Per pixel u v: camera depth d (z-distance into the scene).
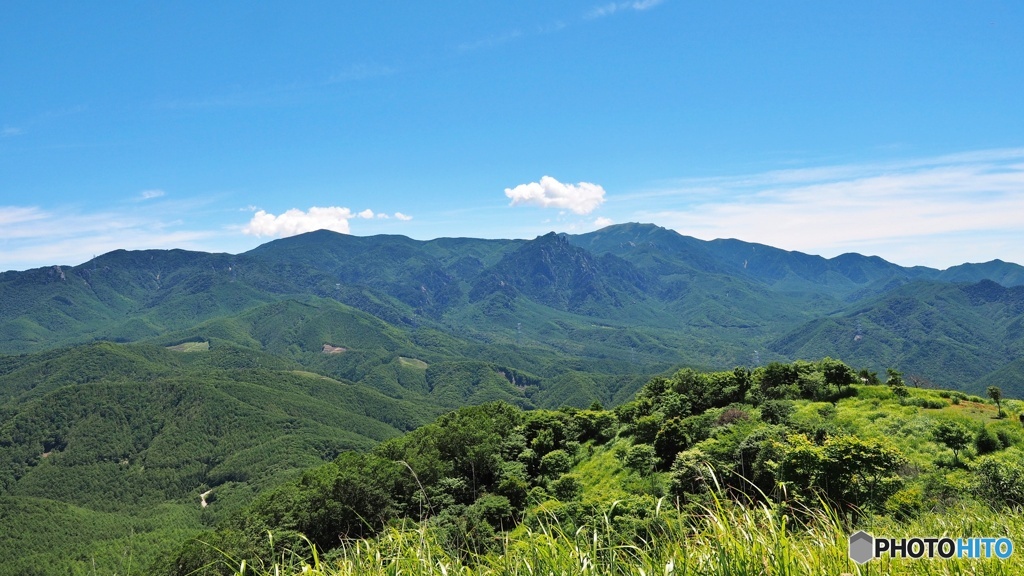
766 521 4.88
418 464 60.84
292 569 5.84
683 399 69.94
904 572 4.66
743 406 61.59
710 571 4.43
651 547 4.90
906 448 43.19
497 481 60.69
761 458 29.08
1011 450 39.69
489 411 92.88
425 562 5.38
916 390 61.56
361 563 5.61
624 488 48.38
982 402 55.84
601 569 4.82
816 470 21.84
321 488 55.84
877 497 20.05
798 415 56.19
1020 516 7.16
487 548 5.65
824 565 4.55
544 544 5.12
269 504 63.91
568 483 51.03
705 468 5.67
